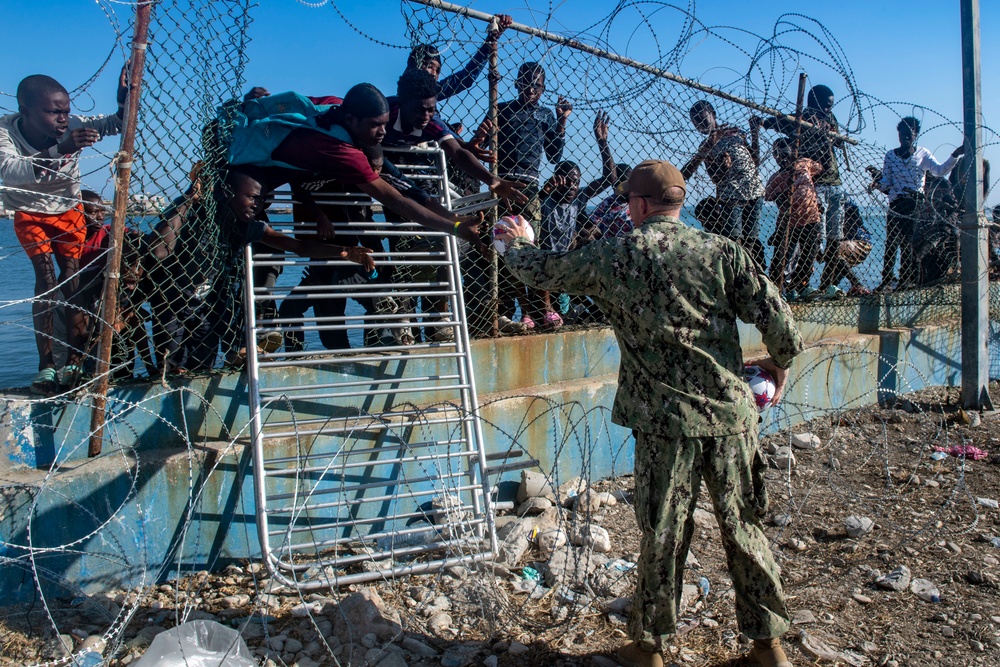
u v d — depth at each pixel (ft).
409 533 13.66
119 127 13.23
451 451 14.69
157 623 11.02
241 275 13.78
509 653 10.42
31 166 12.15
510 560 12.89
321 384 13.47
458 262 14.89
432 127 15.20
